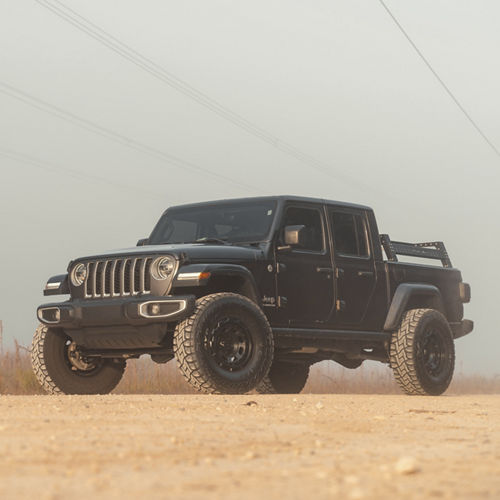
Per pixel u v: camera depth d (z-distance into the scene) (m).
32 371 14.80
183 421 5.95
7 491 2.95
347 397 10.47
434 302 13.25
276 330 10.84
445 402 10.03
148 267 10.24
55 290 11.27
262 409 7.29
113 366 11.90
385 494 2.99
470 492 3.11
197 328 9.76
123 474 3.42
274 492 3.01
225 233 11.47
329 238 11.75
